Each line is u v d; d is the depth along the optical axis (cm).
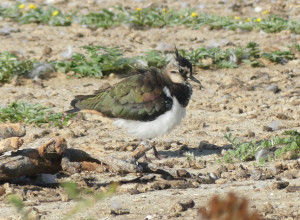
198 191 959
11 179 984
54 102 1593
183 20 2452
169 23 2442
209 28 2369
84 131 1351
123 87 1122
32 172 978
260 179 1009
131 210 875
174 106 1116
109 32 2330
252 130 1346
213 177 1020
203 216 496
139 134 1127
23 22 2461
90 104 1146
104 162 1002
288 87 1706
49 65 1820
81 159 1005
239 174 1025
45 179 1008
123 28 2378
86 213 865
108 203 909
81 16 2491
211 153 1188
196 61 1895
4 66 1798
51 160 981
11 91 1686
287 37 2183
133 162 1002
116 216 848
